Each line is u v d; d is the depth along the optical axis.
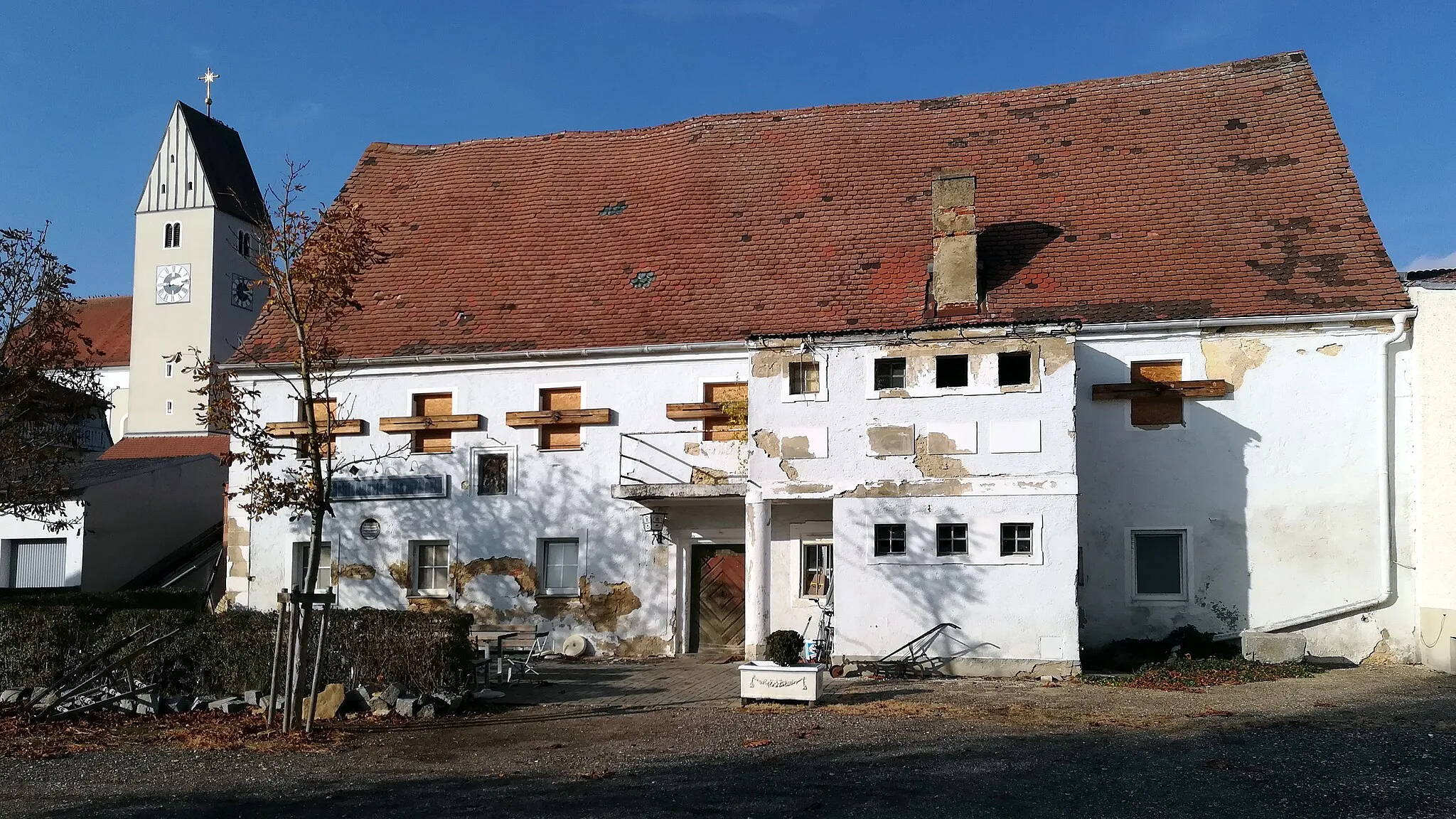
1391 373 19.92
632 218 26.19
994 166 24.97
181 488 30.39
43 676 16.62
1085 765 11.76
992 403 18.92
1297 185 22.47
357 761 12.62
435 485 23.69
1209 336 20.53
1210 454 20.41
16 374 21.36
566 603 22.88
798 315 22.50
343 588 23.92
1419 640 19.41
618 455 22.89
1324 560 19.89
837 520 19.31
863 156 26.19
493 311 24.53
